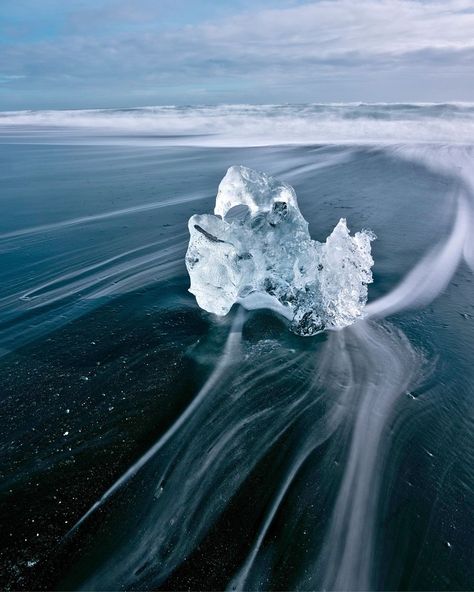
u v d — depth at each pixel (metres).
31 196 8.69
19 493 2.21
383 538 2.04
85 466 2.38
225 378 3.08
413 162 11.15
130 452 2.47
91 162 13.12
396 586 1.86
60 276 4.80
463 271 4.84
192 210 7.26
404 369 3.20
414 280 4.62
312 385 3.02
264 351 3.38
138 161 13.03
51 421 2.68
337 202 7.62
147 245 5.65
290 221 3.87
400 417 2.75
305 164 11.43
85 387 2.97
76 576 1.88
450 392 2.96
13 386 2.98
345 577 1.89
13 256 5.42
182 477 2.33
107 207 7.67
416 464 2.42
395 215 6.80
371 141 15.88
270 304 3.96
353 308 3.79
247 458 2.45
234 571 1.91
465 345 3.49
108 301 4.16
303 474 2.36
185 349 3.38
